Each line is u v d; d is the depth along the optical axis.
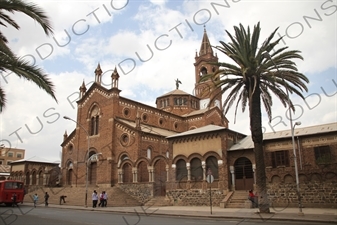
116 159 48.81
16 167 68.62
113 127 50.19
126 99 53.78
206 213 26.41
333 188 29.59
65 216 24.91
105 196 38.22
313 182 30.77
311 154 33.31
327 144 32.62
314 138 33.50
